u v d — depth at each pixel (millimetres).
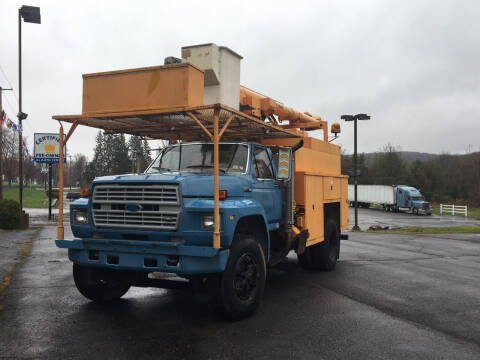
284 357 4160
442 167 88250
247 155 6672
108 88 5781
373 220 41438
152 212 5176
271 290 7270
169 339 4633
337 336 4824
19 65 21281
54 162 22844
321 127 11727
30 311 5684
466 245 17094
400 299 6707
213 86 6484
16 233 15828
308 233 7902
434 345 4578
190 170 6461
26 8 20547
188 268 4949
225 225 5082
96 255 5492
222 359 4082
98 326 5062
